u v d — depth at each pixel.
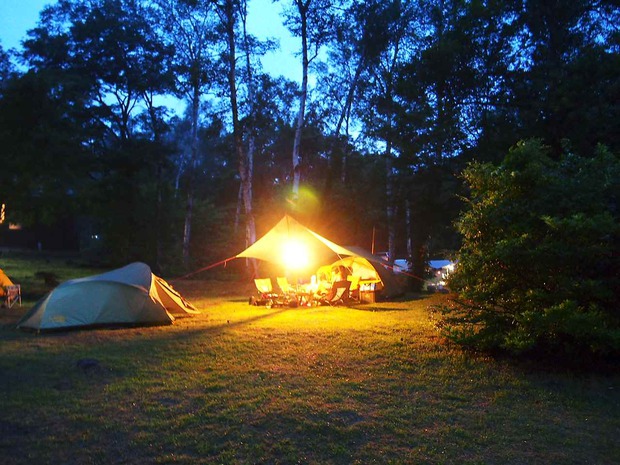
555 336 7.48
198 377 7.36
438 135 16.59
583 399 6.55
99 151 32.12
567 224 7.11
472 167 9.10
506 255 7.52
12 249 45.50
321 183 31.98
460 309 9.18
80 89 21.88
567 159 8.48
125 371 7.64
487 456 5.11
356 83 27.53
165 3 29.84
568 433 5.61
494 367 7.80
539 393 6.74
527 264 7.65
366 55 26.27
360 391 6.81
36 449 5.21
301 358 8.35
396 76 19.58
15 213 21.67
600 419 5.96
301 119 25.28
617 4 17.30
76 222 49.47
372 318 12.52
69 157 19.83
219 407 6.23
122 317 11.37
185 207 38.41
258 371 7.64
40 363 8.02
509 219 7.99
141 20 30.42
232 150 30.17
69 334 10.44
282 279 16.58
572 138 14.54
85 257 40.22
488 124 16.33
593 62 14.88
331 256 17.25
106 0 30.52
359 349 8.91
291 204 26.11
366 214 27.38
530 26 17.12
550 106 14.77
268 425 5.75
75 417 5.90
